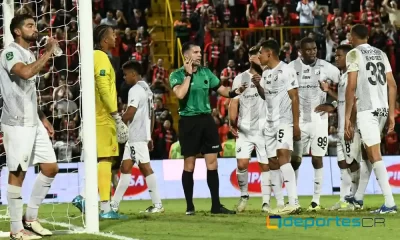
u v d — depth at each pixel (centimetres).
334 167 3541
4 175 3180
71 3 4525
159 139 4047
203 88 2275
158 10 5303
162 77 4531
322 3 5462
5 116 1708
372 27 4897
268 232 1788
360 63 2145
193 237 1703
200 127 2267
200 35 4806
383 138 4081
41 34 4344
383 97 2170
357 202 2380
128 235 1742
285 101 2219
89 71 1786
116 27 4572
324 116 2442
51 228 1958
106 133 2089
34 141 1747
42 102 3997
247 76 2439
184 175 2278
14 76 1691
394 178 3597
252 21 4981
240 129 2427
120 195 2408
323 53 4816
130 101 2386
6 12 2312
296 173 2442
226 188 3522
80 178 3203
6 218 2303
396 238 1667
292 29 4981
